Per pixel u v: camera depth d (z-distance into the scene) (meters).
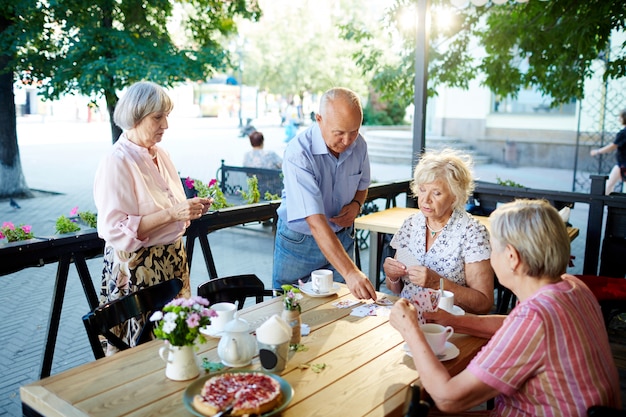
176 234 2.79
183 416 1.61
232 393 1.59
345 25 9.31
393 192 5.36
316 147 2.91
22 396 1.76
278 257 3.22
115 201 2.56
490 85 8.23
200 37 9.77
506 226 1.69
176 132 28.36
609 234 4.70
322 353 2.07
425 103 5.29
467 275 2.71
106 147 19.97
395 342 2.18
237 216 4.03
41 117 34.34
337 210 3.19
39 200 10.30
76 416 1.60
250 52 26.70
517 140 16.95
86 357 3.97
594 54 7.37
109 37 8.12
